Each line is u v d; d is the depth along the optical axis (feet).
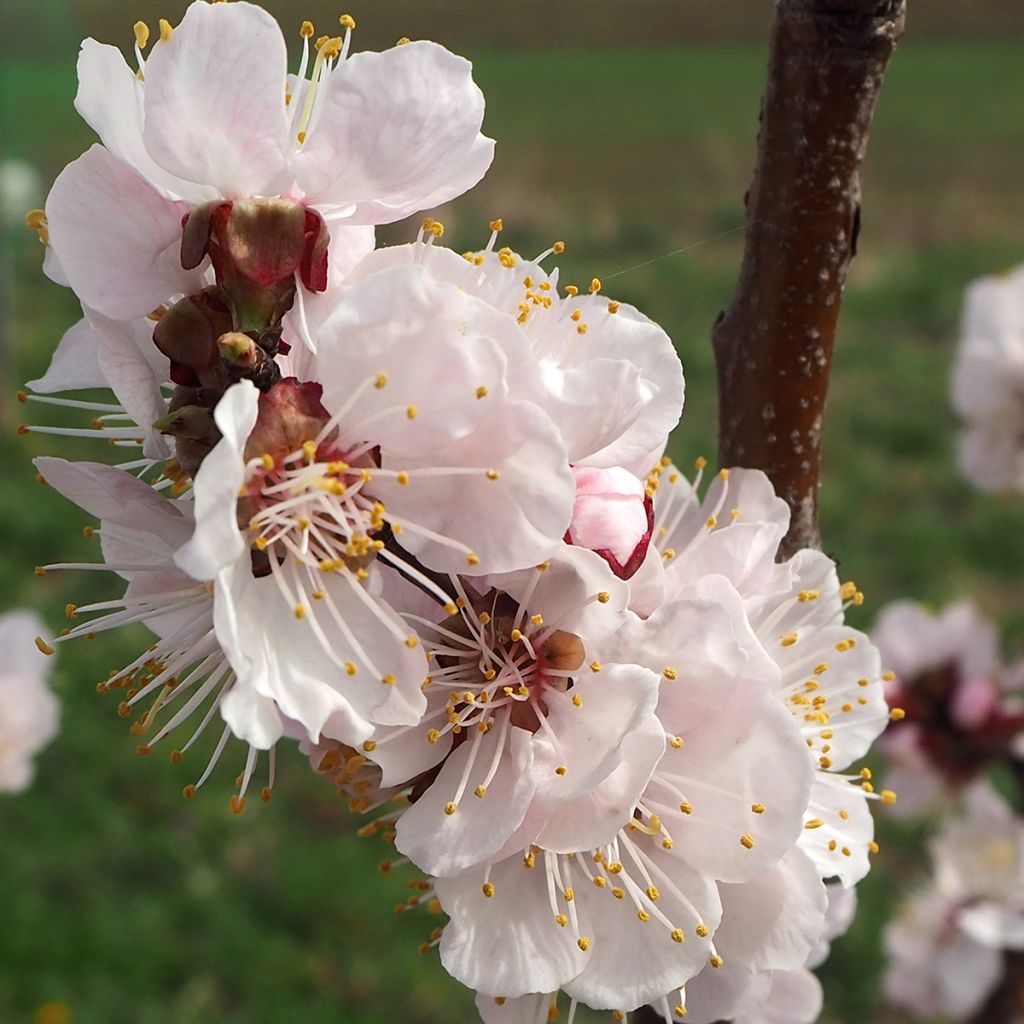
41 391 0.26
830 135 0.30
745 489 0.30
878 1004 0.91
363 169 0.24
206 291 0.24
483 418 0.23
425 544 0.24
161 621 0.27
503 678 0.26
